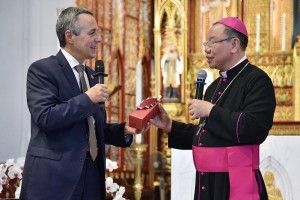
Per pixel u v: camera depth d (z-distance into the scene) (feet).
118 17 27.37
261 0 28.60
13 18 21.30
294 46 27.37
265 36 28.45
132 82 28.45
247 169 12.35
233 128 12.03
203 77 13.00
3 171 15.98
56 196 11.44
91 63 24.94
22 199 11.82
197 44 29.30
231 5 28.96
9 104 21.09
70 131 11.73
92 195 11.96
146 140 27.91
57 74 11.96
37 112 11.44
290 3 28.25
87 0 24.49
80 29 12.09
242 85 12.69
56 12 21.31
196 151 12.84
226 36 12.80
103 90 11.62
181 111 27.58
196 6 29.48
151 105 13.09
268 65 27.99
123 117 27.61
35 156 11.73
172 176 17.04
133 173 27.40
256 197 12.35
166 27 28.37
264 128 12.06
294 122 25.07
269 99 12.31
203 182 12.64
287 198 16.60
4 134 21.01
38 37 21.25
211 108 12.32
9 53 21.24
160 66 28.09
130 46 28.37
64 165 11.54
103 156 12.14
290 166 16.61
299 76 27.07
